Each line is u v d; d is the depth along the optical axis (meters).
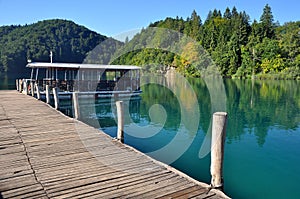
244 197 4.76
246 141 8.34
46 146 5.51
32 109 10.52
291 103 16.66
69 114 12.88
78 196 3.46
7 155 4.93
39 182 3.82
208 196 3.55
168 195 3.55
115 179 3.98
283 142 8.20
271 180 5.46
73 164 4.52
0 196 3.41
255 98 19.11
